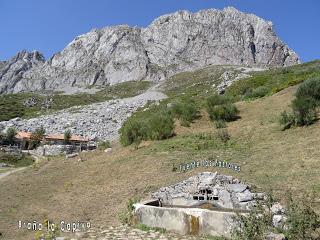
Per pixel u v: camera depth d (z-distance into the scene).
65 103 136.88
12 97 146.00
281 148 22.08
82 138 58.44
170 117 35.22
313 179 15.88
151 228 13.95
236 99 45.28
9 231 14.51
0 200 19.83
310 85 28.38
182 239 12.62
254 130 28.53
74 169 27.34
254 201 14.23
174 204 16.09
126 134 32.59
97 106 91.69
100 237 13.10
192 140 28.33
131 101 96.81
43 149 51.69
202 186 15.94
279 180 16.50
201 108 39.16
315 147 20.56
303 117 26.25
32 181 24.88
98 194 19.61
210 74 182.50
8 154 46.22
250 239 9.37
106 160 28.02
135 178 20.97
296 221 9.68
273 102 36.88
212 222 12.89
